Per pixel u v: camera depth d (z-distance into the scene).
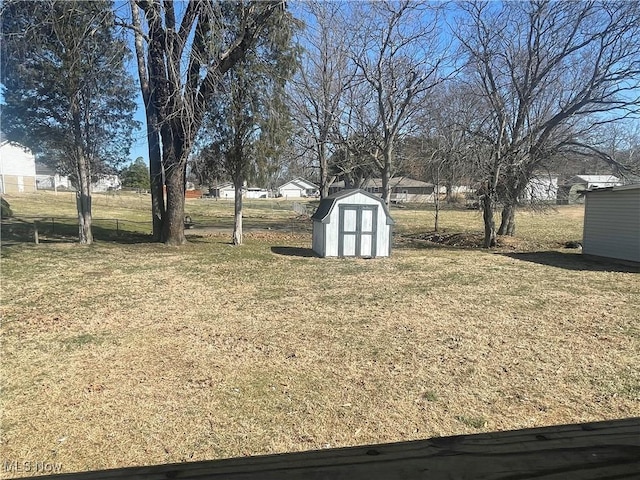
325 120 20.88
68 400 4.08
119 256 13.12
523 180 16.23
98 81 14.49
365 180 27.03
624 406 3.96
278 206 46.31
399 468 0.83
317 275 10.59
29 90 13.81
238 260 12.80
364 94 20.80
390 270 11.35
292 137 18.14
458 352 5.32
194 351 5.37
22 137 14.96
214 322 6.61
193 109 13.41
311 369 4.82
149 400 4.09
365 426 3.63
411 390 4.29
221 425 3.65
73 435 3.49
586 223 14.73
